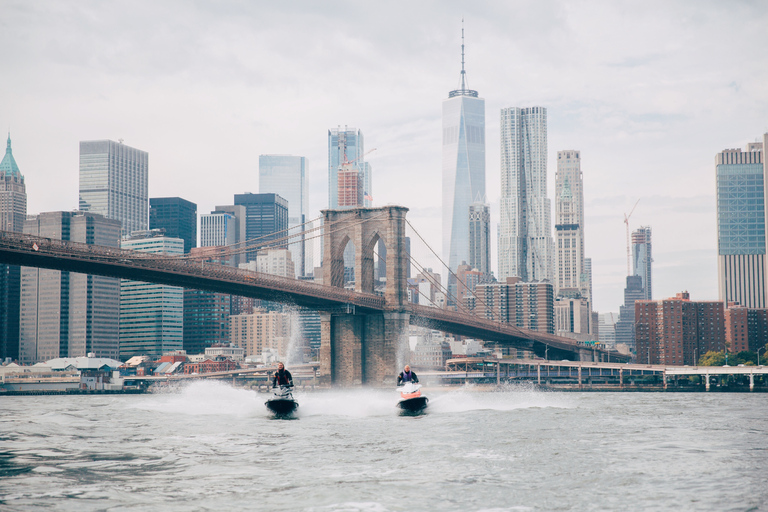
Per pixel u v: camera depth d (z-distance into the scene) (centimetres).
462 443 4350
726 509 2761
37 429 5338
